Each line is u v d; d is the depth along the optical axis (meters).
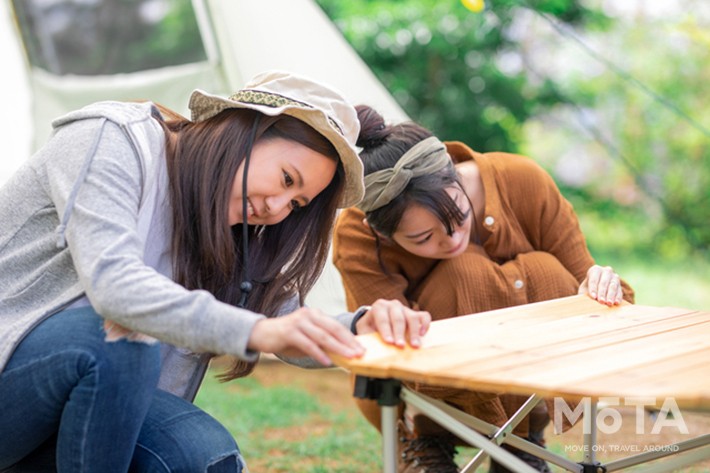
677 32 7.73
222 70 3.17
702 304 6.16
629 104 7.75
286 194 1.32
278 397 2.98
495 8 7.43
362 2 7.49
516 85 7.62
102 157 1.20
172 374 1.48
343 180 1.43
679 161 7.66
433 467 1.73
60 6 3.19
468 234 1.71
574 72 7.77
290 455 2.27
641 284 6.84
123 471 1.21
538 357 1.05
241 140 1.29
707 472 2.05
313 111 1.28
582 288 1.60
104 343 1.15
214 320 1.04
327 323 1.04
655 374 0.97
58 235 1.16
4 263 1.25
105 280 1.08
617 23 7.79
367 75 3.05
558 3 7.50
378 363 0.99
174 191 1.31
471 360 1.02
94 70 3.27
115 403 1.16
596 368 1.00
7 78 3.23
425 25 7.49
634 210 7.74
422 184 1.60
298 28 3.07
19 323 1.20
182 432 1.31
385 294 1.76
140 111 1.33
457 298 1.70
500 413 1.68
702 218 7.57
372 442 2.38
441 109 7.56
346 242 1.79
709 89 7.66
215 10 3.05
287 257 1.45
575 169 7.86
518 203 1.81
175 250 1.33
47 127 3.28
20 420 1.20
